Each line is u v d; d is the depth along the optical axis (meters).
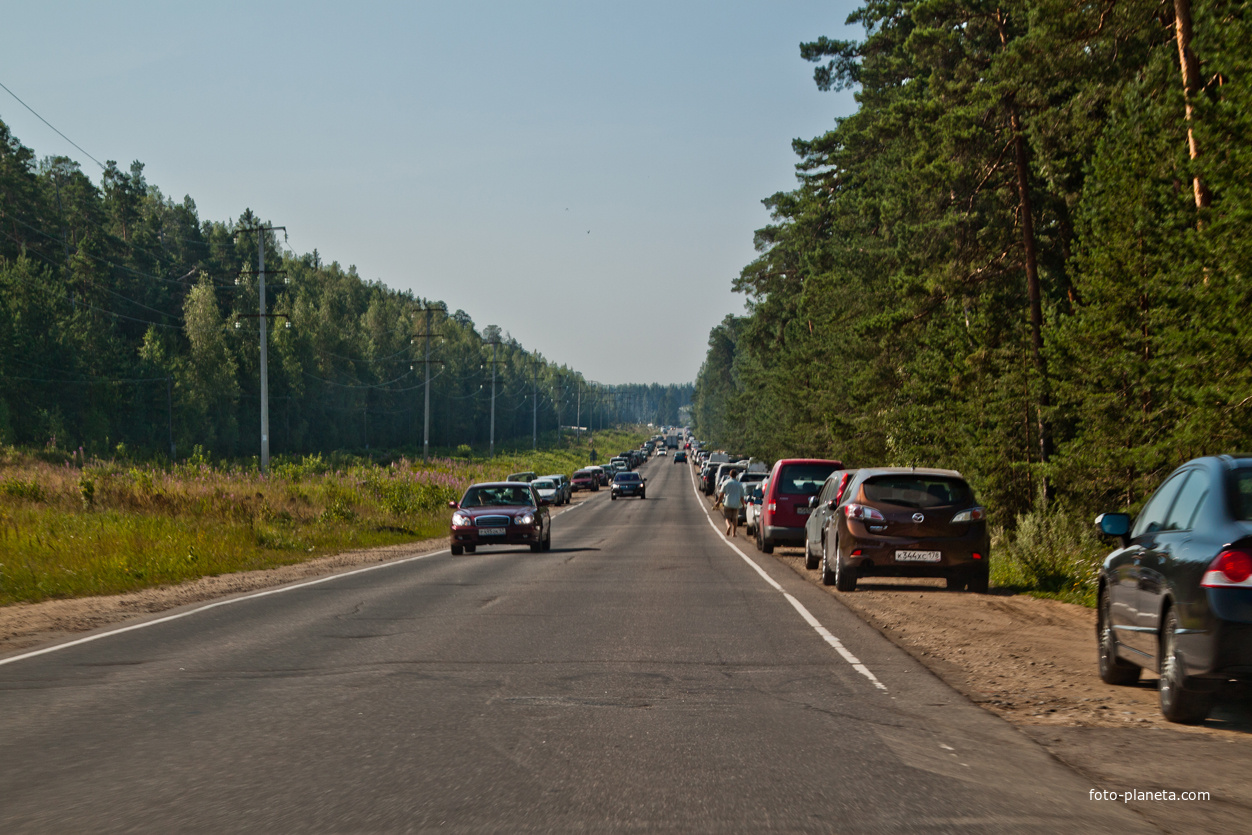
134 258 117.88
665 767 6.03
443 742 6.64
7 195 105.81
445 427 173.75
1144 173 20.20
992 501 27.31
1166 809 5.26
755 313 74.56
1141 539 8.24
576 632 11.63
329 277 179.25
